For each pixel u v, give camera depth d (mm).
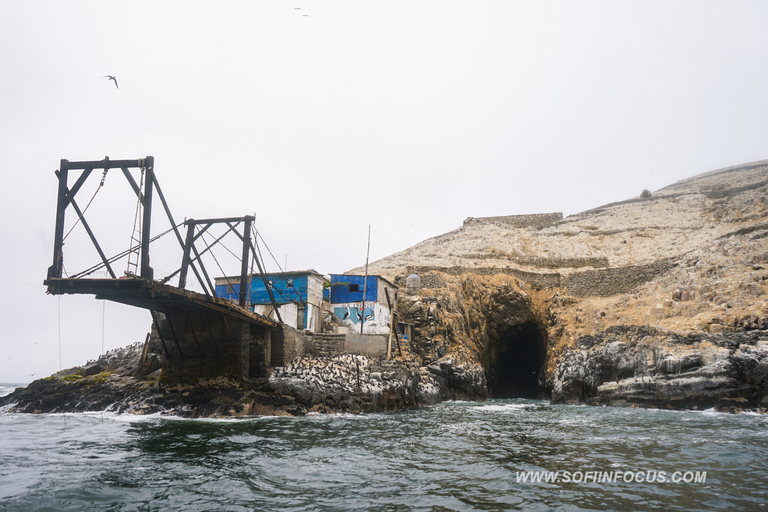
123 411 27078
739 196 73000
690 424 23984
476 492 11586
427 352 44781
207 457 15188
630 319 41219
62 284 21203
